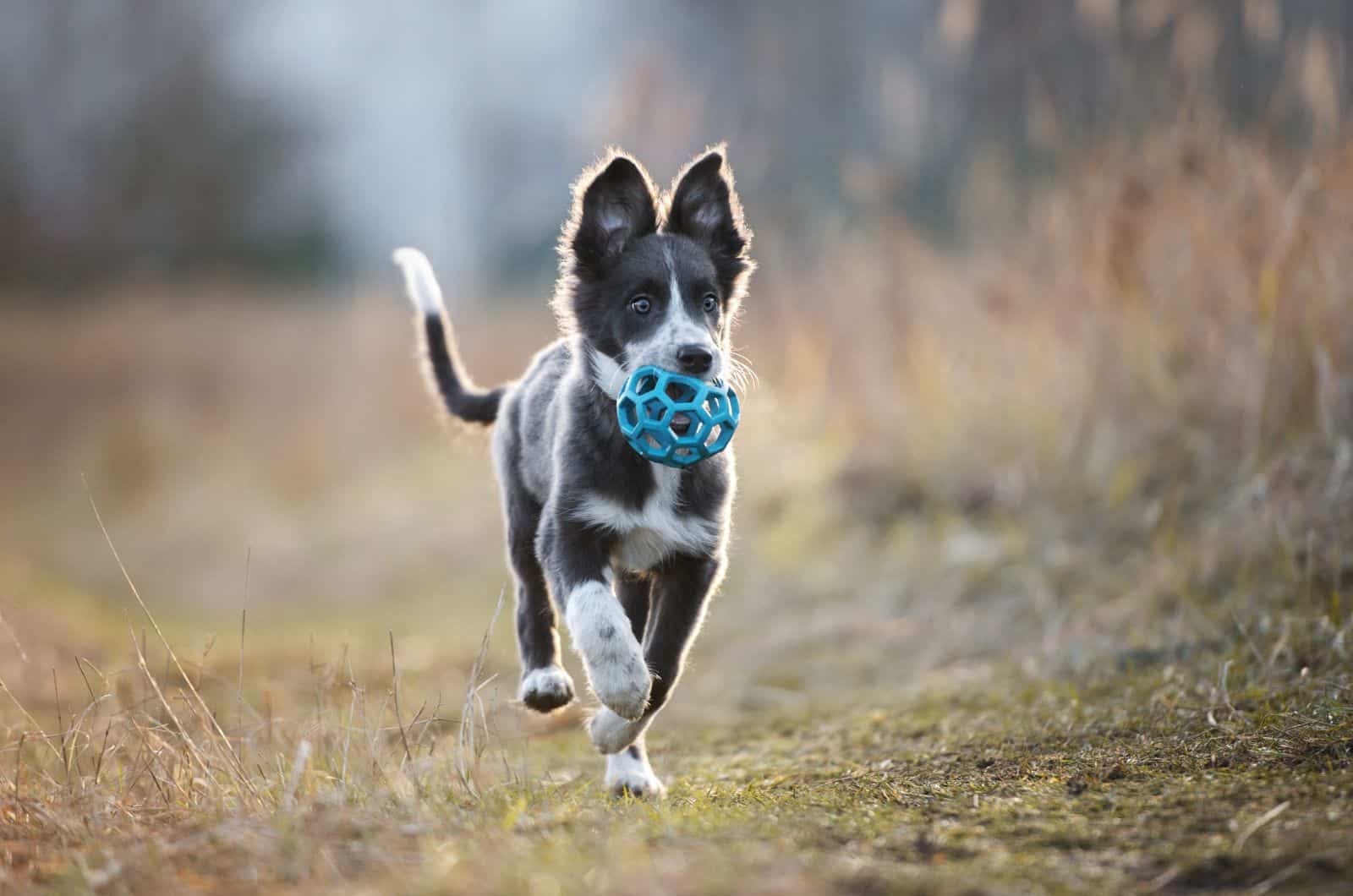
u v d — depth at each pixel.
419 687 10.23
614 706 6.12
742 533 13.58
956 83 21.25
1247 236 10.48
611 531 6.67
